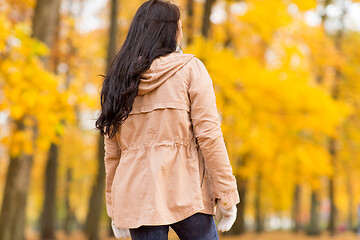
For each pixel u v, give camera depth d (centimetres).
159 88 275
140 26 291
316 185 2447
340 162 3017
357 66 3025
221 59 1703
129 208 269
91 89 2938
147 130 275
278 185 2902
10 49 1114
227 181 268
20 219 1568
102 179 2138
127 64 281
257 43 2216
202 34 1794
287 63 2008
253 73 1775
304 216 6234
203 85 273
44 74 1141
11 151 1261
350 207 5406
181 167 268
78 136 3584
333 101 1986
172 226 275
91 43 3078
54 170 2875
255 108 1884
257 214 4069
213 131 267
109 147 299
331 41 2703
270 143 2016
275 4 1877
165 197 264
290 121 1978
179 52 296
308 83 2019
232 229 2888
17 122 1355
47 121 1155
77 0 2914
